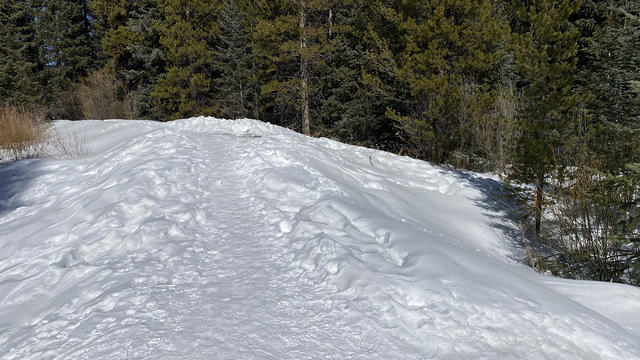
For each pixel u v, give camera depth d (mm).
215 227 4629
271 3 18422
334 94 17562
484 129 11125
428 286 3082
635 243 5035
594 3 13008
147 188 5523
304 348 2482
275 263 3742
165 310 2885
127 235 4320
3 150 10133
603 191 5246
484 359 2441
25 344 2654
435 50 10469
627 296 3473
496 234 6625
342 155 9273
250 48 21828
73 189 6754
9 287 3490
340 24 16562
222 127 11477
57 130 13094
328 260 3627
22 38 24359
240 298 3086
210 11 22969
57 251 4059
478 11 10602
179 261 3764
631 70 9859
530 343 2602
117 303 2982
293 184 5672
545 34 6465
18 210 6051
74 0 27703
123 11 23875
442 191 8484
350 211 4797
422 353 2479
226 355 2367
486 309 2854
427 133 11258
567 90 6461
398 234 4133
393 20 12469
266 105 22266
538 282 3775
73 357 2398
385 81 14242
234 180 6391
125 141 10242
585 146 6316
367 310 2875
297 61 19656
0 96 19172
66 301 3150
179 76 22016
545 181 6918
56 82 24547
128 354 2375
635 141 5281
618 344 2633
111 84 23156
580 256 5523
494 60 10648
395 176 8680
